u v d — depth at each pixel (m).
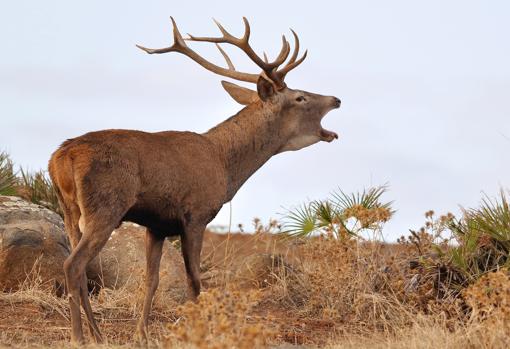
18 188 39.84
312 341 27.58
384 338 26.66
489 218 29.41
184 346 22.12
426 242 31.41
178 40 31.48
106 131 26.58
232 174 30.19
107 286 33.56
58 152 25.84
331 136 32.78
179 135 28.31
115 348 24.27
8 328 27.47
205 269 37.28
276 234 36.25
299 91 32.19
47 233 32.06
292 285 33.00
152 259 27.78
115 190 25.73
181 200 27.55
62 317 29.34
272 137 31.36
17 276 31.36
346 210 31.59
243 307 22.11
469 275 28.92
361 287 30.55
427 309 29.00
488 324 24.33
